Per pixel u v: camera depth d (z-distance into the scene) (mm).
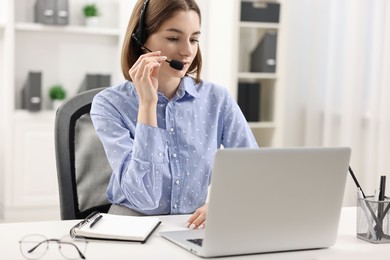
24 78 4480
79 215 1902
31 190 4320
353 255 1411
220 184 1293
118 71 4602
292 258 1376
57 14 4293
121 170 1729
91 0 4613
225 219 1322
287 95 4309
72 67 4594
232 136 2002
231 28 4184
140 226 1537
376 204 1518
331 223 1438
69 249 1379
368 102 3801
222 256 1361
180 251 1389
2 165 4449
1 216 4469
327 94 4047
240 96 4309
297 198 1378
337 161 1396
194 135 1896
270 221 1368
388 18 3508
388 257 1398
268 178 1334
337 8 3982
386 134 3520
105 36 4648
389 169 3512
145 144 1661
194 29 1803
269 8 4250
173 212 1848
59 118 1903
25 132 4277
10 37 4184
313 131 4195
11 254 1335
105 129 1811
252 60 4457
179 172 1846
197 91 1966
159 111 1879
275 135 4316
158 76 1883
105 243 1437
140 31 1825
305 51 4305
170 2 1776
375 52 3643
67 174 1872
